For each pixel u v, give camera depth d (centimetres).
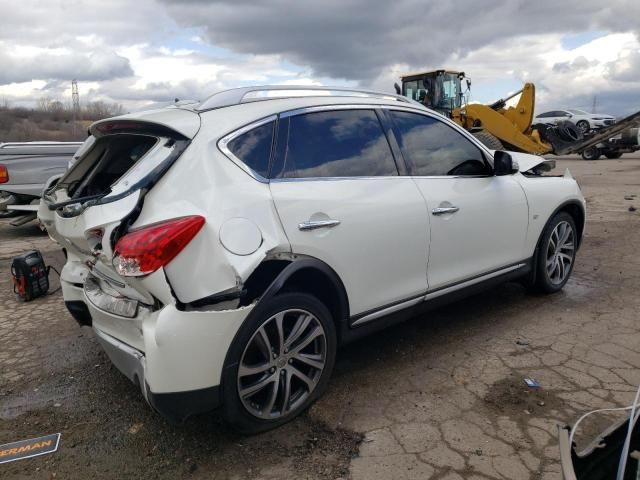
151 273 244
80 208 275
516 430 288
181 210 257
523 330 418
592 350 379
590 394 321
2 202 860
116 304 288
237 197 273
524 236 444
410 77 1681
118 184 273
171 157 269
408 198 349
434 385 339
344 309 321
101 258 273
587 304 470
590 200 1052
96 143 350
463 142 410
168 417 261
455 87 1652
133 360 269
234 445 286
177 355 251
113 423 313
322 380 314
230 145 287
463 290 399
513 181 436
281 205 287
